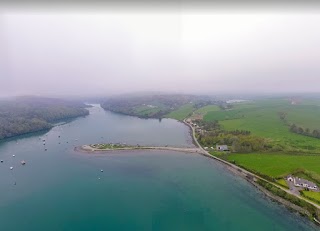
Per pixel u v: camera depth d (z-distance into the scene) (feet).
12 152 637.30
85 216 341.82
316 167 463.83
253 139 630.33
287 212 346.33
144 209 358.64
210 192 409.69
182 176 478.59
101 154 613.93
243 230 307.37
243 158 546.26
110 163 554.46
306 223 319.68
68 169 517.96
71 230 311.68
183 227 314.96
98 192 412.36
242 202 376.48
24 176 479.82
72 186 435.12
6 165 540.52
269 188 405.80
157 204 372.38
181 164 545.44
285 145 609.01
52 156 604.08
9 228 316.81
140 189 423.23
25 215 345.31
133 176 480.64
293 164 486.38
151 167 529.04
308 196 364.79
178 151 634.02
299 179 414.82
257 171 467.93
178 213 346.74
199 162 557.33
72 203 377.09
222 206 364.79
